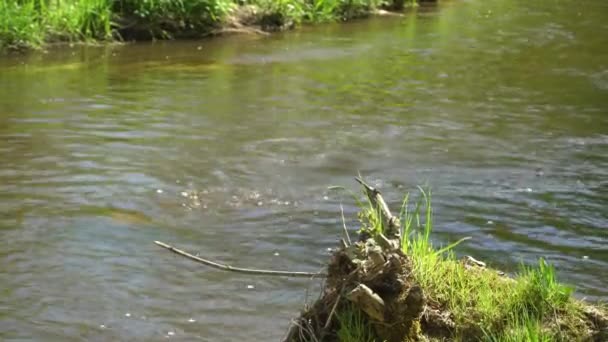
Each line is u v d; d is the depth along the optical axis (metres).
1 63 11.87
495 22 16.09
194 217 6.70
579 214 6.87
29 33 12.66
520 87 11.27
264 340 4.86
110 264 5.80
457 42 14.19
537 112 10.07
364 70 12.06
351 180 7.61
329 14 15.84
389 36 14.61
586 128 9.45
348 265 4.56
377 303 4.33
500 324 4.54
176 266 5.79
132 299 5.32
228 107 9.93
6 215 6.57
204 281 5.58
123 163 7.85
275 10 14.91
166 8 13.90
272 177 7.62
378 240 4.65
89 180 7.38
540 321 4.57
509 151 8.55
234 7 14.63
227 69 11.90
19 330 4.93
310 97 10.52
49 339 4.85
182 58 12.50
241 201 7.06
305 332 4.52
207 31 14.05
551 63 12.74
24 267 5.72
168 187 7.29
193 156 8.12
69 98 10.10
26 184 7.23
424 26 15.62
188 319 5.09
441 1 18.64
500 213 6.83
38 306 5.21
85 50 12.78
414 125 9.39
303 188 7.38
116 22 13.59
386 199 7.10
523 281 4.82
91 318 5.09
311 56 12.89
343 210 6.89
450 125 9.43
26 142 8.34
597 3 18.39
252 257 5.96
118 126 9.01
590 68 12.45
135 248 6.07
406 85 11.25
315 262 5.91
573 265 5.86
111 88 10.64
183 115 9.53
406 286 4.46
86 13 13.27
